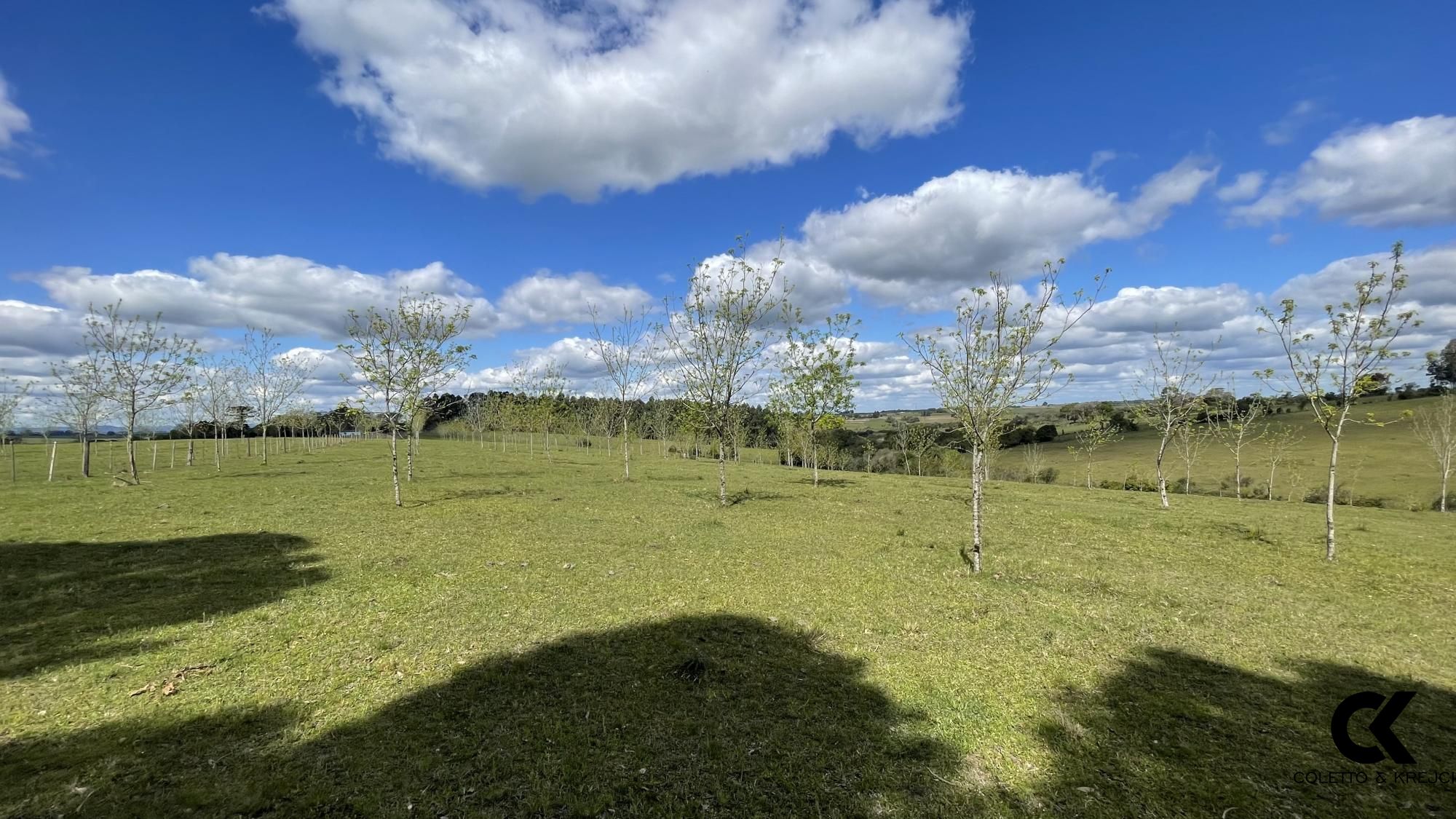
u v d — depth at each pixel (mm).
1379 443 46531
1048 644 7984
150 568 11297
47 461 37625
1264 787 4820
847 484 31250
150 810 4273
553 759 5043
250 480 27234
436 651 7359
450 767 4891
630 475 32625
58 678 6441
